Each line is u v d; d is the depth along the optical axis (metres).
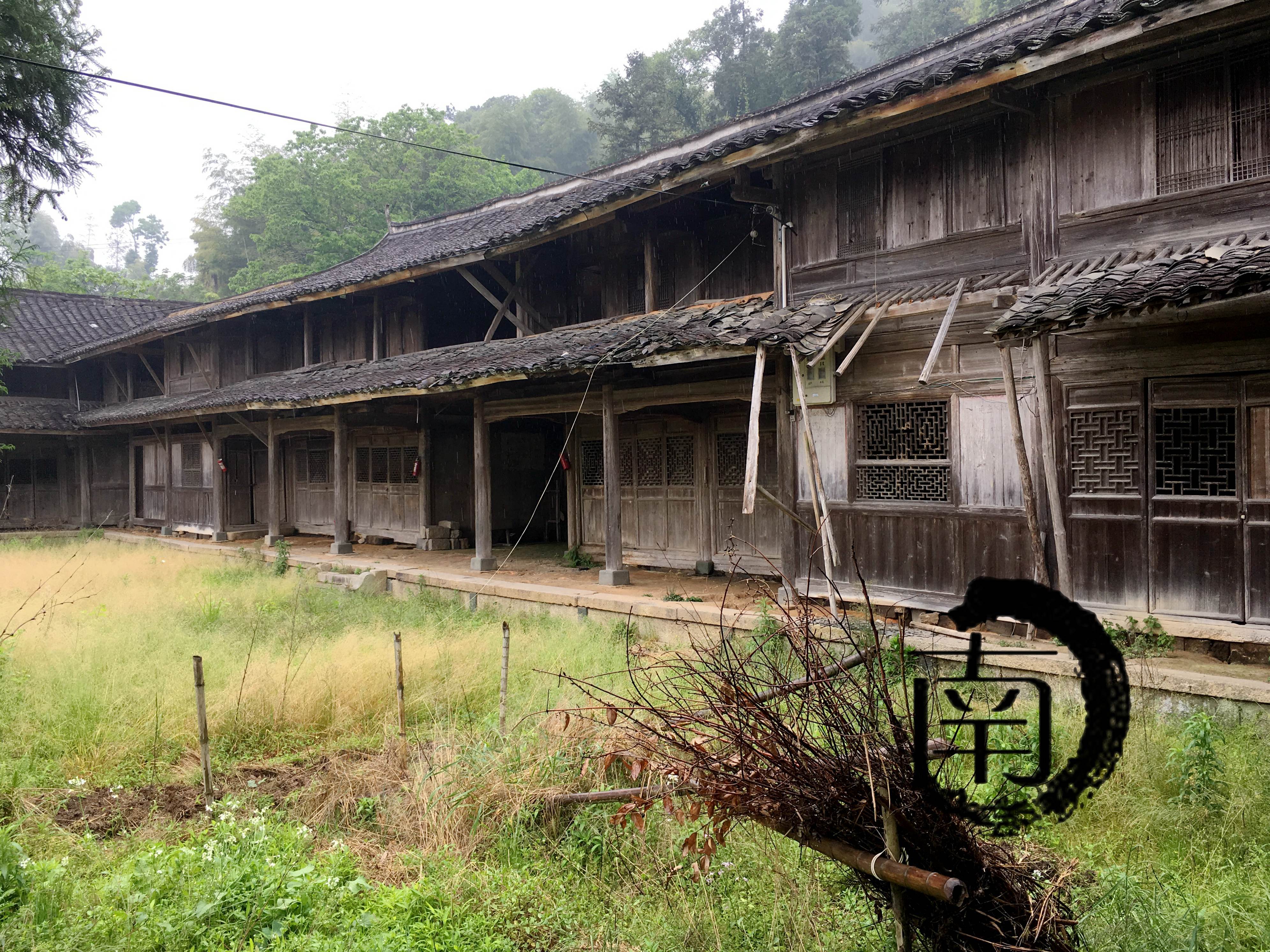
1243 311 5.93
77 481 25.31
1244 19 6.29
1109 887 4.09
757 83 37.94
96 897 4.27
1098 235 7.54
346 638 9.17
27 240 15.05
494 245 12.48
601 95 37.50
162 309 29.09
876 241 9.09
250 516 20.70
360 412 15.41
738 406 11.89
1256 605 6.56
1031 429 7.72
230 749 6.68
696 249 12.59
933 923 3.08
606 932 4.08
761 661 4.61
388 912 4.11
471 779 5.42
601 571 12.07
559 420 14.82
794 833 3.19
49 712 6.97
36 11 12.12
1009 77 7.11
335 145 36.34
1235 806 4.78
